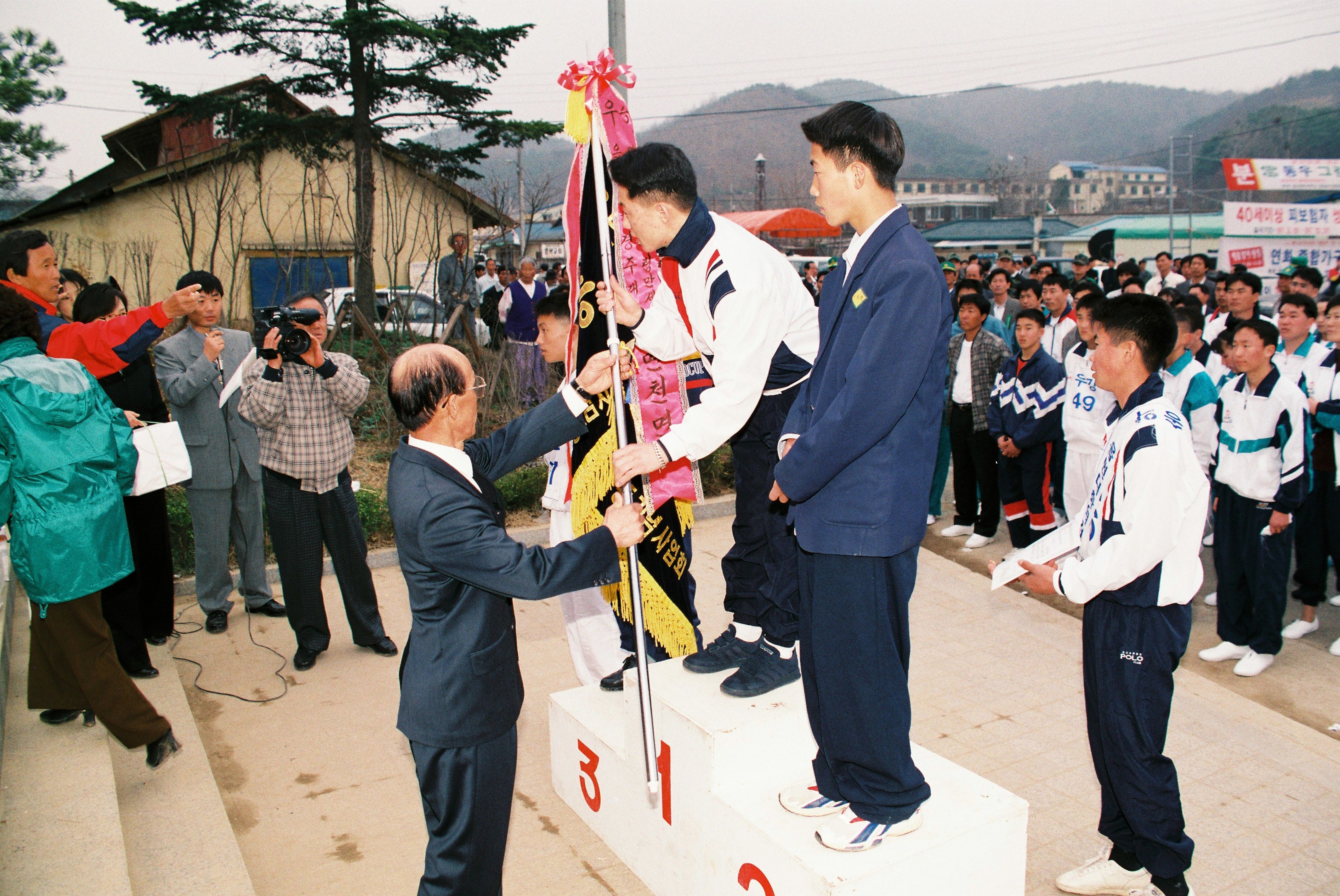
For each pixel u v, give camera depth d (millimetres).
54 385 3152
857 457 2021
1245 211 12969
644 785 2912
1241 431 4465
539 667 4680
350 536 4652
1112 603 2654
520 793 3570
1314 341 5594
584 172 3078
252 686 4461
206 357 4512
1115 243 24531
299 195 15023
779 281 2596
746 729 2566
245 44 11625
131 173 17828
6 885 2588
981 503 6668
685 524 3230
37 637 3246
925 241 2080
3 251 3820
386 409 8711
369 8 11508
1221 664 4699
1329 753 3775
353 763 3746
